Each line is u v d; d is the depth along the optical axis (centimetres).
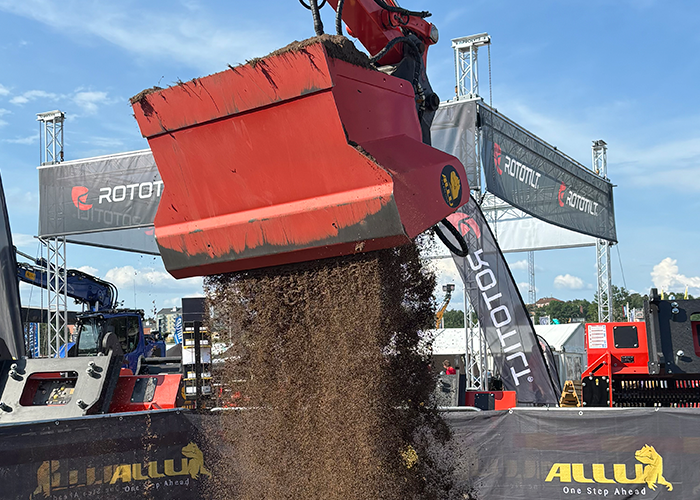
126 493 488
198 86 334
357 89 324
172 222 362
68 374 588
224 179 342
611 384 754
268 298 355
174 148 350
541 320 3519
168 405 592
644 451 488
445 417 464
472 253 1023
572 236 1767
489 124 1073
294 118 315
